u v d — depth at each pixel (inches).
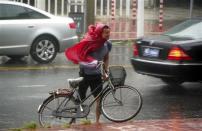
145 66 815.7
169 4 2608.3
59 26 1117.1
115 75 613.3
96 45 596.1
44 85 858.8
